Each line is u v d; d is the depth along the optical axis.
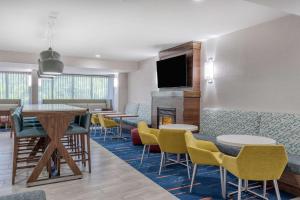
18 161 3.52
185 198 2.95
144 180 3.53
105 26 4.52
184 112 5.51
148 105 8.02
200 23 4.30
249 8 3.56
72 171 3.58
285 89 3.90
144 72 8.62
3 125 8.70
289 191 3.16
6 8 3.58
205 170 4.07
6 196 1.57
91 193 3.04
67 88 10.37
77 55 7.76
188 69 5.81
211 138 4.49
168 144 3.62
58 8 3.59
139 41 5.75
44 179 3.36
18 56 7.11
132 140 6.05
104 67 8.48
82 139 4.09
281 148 2.37
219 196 3.02
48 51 4.06
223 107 5.09
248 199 2.96
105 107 10.66
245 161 2.40
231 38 4.90
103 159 4.66
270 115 3.97
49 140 3.58
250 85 4.50
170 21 4.20
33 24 4.39
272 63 4.10
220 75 5.16
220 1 3.31
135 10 3.67
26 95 9.75
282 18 3.94
